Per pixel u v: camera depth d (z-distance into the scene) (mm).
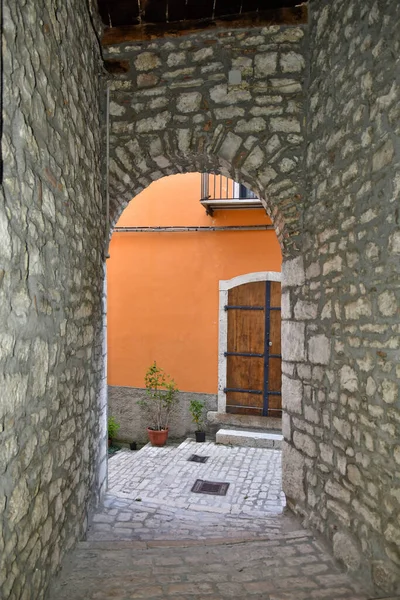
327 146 2516
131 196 3529
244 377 5840
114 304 6285
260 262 5781
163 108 3117
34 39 1654
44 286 1742
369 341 1945
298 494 2842
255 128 3018
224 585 1876
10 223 1375
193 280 6020
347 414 2160
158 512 3121
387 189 1816
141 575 1984
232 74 3027
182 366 6039
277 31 2998
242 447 5492
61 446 2027
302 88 2971
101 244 3059
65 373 2098
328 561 2172
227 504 3738
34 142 1631
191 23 3064
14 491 1425
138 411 6168
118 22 3115
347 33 2285
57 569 1946
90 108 2719
